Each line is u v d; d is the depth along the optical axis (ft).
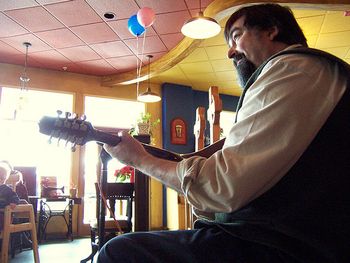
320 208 1.81
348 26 14.85
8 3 13.12
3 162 13.15
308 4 12.02
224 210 1.84
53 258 12.23
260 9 2.59
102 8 13.51
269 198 1.89
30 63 19.44
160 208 20.86
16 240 13.44
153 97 17.56
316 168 1.83
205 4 13.08
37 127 2.47
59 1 13.00
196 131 7.01
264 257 1.95
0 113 18.89
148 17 12.32
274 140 1.81
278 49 2.50
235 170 1.80
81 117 2.56
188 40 15.44
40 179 17.98
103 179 6.12
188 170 1.99
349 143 1.83
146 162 2.36
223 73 20.98
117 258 2.20
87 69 20.43
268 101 1.92
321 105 1.86
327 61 1.98
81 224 19.47
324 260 1.82
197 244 2.12
